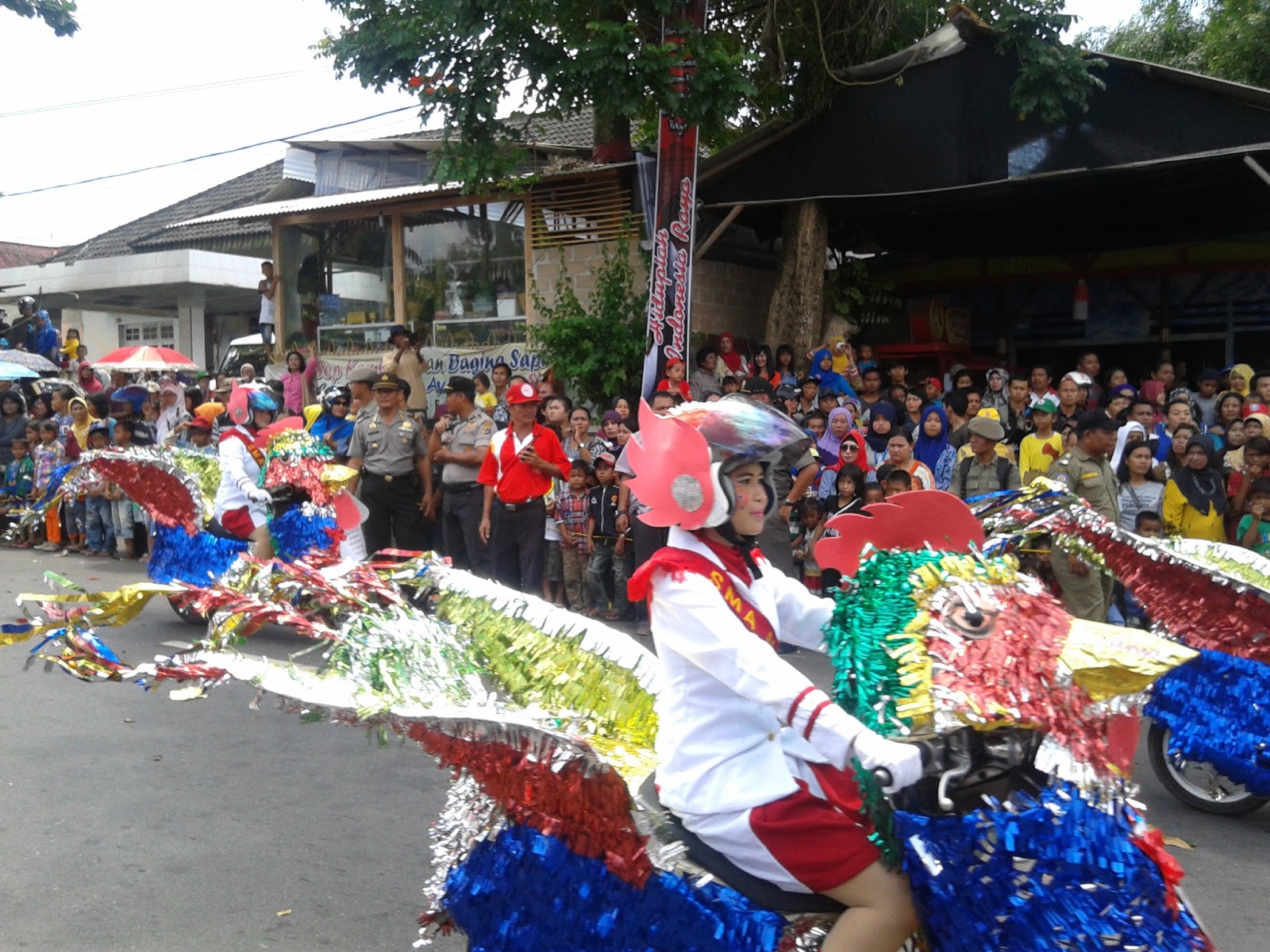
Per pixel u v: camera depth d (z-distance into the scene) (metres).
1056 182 11.57
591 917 2.84
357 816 5.24
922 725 2.71
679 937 2.74
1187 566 3.66
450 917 3.23
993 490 8.48
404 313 15.00
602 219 13.33
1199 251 13.98
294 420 8.37
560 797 2.90
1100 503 7.75
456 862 3.10
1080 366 11.54
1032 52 10.34
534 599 3.56
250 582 3.38
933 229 13.89
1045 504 3.65
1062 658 2.67
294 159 17.33
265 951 3.99
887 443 9.71
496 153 11.68
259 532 8.08
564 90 10.99
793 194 11.92
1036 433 8.72
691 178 11.16
